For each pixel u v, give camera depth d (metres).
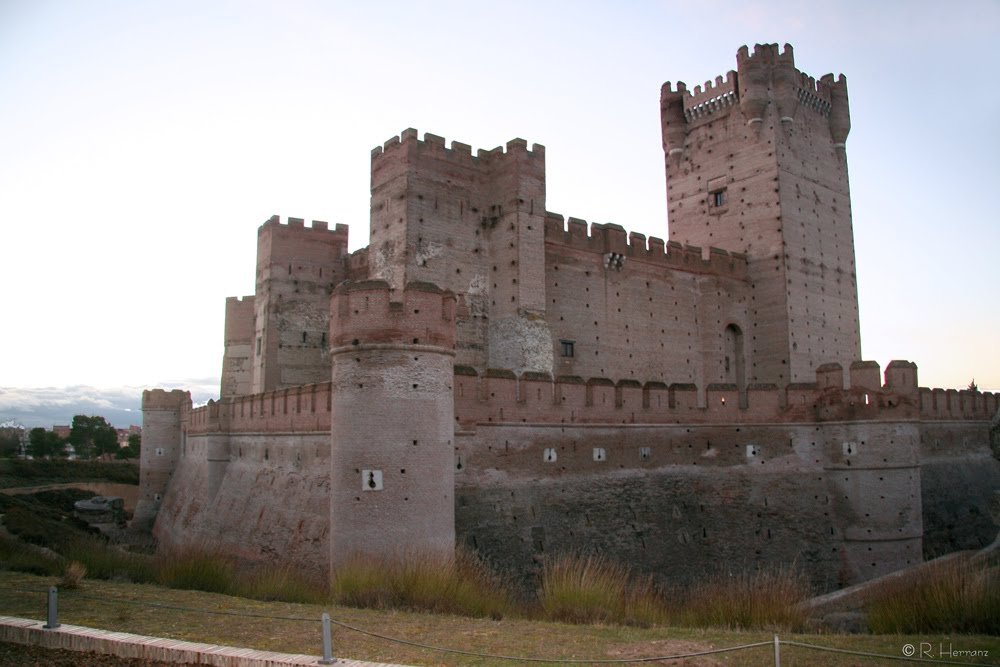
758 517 38.84
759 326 56.09
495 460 32.44
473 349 42.44
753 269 56.91
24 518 38.09
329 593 21.45
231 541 39.25
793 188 57.09
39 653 13.84
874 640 14.88
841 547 38.12
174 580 21.58
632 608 18.58
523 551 31.72
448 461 25.97
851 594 25.39
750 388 40.94
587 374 47.12
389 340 25.33
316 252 53.09
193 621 15.93
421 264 41.22
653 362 50.81
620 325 49.41
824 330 57.19
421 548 24.12
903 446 38.12
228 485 43.50
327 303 53.09
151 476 57.16
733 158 59.22
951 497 47.91
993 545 24.86
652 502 37.03
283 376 50.44
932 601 16.86
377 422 24.94
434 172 42.62
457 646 14.29
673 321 52.47
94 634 14.22
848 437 38.91
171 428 58.22
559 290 46.62
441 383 26.02
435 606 18.70
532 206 43.53
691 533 37.44
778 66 57.88
